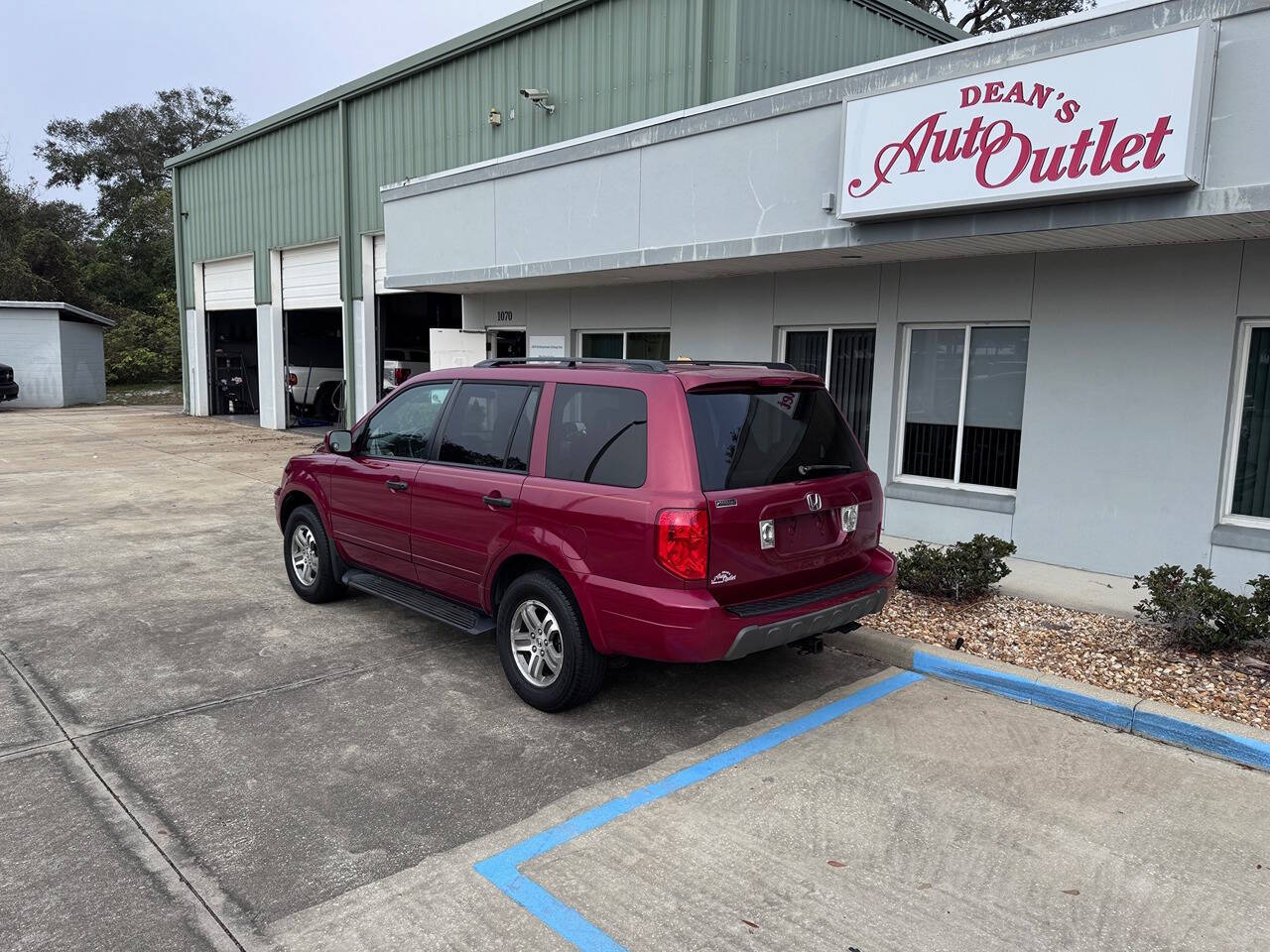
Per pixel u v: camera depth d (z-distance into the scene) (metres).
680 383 4.41
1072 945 2.99
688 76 11.79
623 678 5.47
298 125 19.81
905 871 3.42
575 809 3.88
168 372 40.03
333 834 3.65
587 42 13.11
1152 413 7.21
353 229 18.53
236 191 22.47
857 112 7.22
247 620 6.54
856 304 9.07
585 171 9.92
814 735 4.67
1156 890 3.31
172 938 2.98
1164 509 7.21
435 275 12.12
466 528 5.21
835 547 4.87
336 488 6.39
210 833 3.64
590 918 3.11
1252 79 5.41
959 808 3.91
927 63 6.85
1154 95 5.66
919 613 6.41
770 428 4.70
